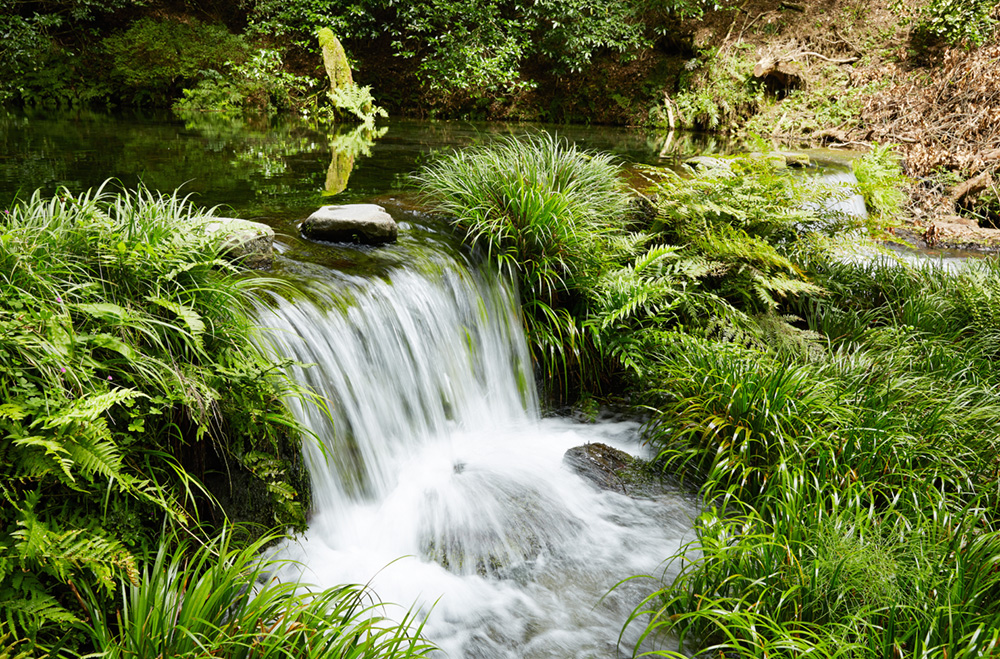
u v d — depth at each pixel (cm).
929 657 265
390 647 256
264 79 1246
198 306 308
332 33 1247
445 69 1342
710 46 1443
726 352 476
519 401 495
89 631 231
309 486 343
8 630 224
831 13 1451
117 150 732
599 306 515
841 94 1276
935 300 609
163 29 1282
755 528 357
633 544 372
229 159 727
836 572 298
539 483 411
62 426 235
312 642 248
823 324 587
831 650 274
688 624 306
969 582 302
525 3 1444
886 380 476
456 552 353
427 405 426
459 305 459
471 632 310
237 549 281
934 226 915
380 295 407
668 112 1401
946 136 1088
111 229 297
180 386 280
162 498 255
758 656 267
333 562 338
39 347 247
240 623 244
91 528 252
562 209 500
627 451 460
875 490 377
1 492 234
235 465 312
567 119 1446
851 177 912
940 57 1276
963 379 500
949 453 405
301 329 353
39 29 1276
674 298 532
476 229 507
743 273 561
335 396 362
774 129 1252
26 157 660
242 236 385
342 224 453
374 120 1243
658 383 493
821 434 397
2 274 258
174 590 248
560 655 300
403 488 392
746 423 418
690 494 414
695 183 602
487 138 1003
